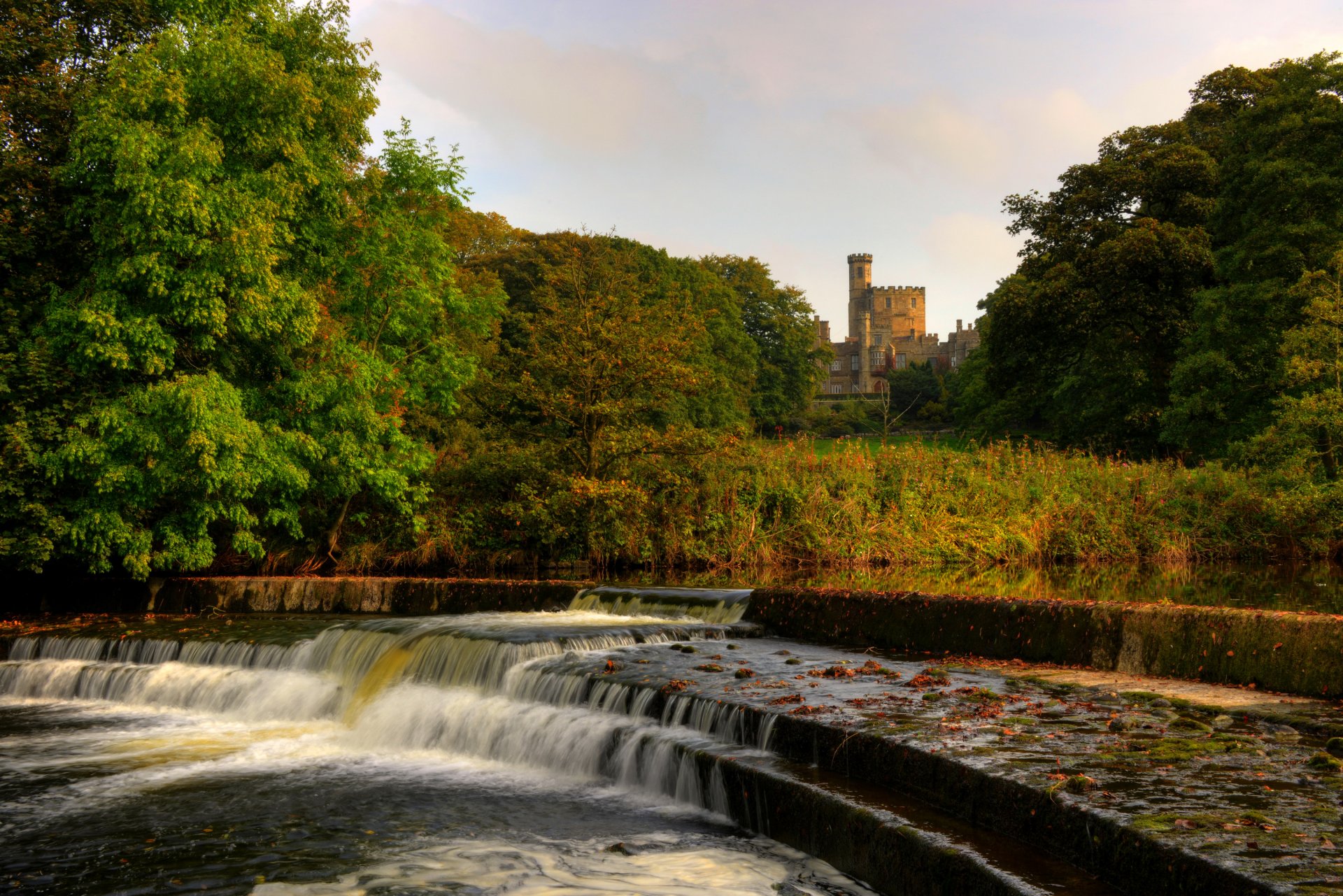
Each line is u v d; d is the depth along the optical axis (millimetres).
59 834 6879
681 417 30359
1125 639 9164
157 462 14719
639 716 8289
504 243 54906
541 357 20688
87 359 14773
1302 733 6477
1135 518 21953
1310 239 30516
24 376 14508
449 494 20984
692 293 57250
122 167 14297
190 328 15883
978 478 22844
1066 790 5008
